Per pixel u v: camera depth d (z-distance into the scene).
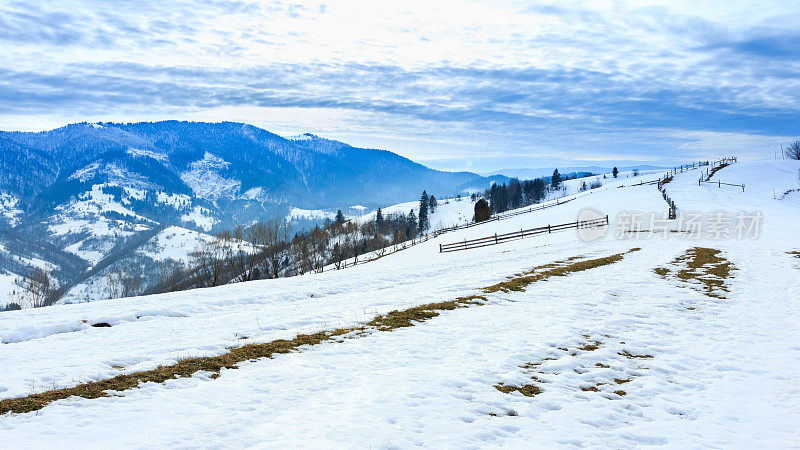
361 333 13.51
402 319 15.01
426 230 155.25
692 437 7.77
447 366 10.62
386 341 12.64
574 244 39.12
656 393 9.74
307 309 17.48
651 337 13.53
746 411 8.93
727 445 7.56
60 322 15.57
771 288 20.00
